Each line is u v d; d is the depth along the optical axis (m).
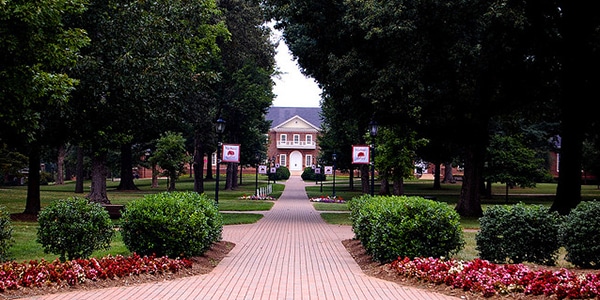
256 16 38.00
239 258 12.68
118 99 21.34
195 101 35.75
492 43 21.75
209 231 12.30
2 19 11.73
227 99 40.31
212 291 8.84
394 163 25.86
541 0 21.34
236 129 46.66
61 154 63.22
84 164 62.50
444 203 11.98
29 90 12.38
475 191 26.89
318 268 11.33
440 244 11.16
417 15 21.59
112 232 11.22
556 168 73.44
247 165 72.81
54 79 12.91
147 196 12.30
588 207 11.20
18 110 13.15
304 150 102.81
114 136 25.41
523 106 27.28
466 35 23.11
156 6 22.77
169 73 22.44
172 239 11.27
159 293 8.62
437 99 23.98
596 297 7.91
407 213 11.42
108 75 20.11
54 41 13.38
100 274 9.40
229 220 22.84
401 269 10.24
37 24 12.23
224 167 98.19
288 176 86.94
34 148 21.55
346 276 10.43
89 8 20.02
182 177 79.94
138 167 73.19
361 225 13.16
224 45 37.59
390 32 21.19
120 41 21.08
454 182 70.31
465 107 24.77
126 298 8.21
